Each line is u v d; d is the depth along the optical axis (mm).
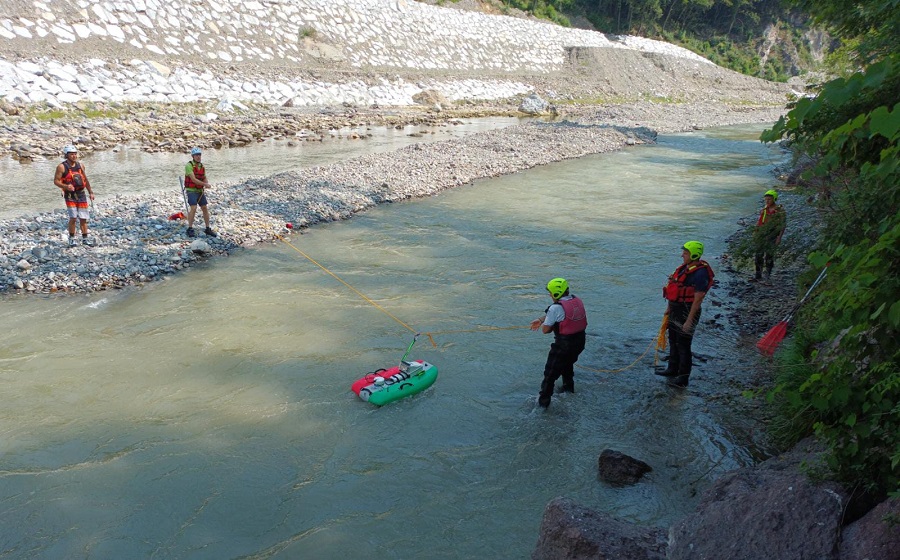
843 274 5863
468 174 21500
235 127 27812
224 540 5656
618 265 13305
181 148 23672
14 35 28078
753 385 8164
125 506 6031
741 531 4383
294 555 5480
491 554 5508
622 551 4543
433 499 6191
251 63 36312
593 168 24391
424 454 6883
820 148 5105
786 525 4285
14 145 21453
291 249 13602
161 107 28875
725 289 11781
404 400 7918
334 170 20312
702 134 36969
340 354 9102
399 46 45594
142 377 8312
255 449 6906
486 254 13758
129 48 31750
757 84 68625
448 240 14633
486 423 7473
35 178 18688
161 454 6789
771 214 11727
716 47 79375
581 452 6918
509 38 54906
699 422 7402
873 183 4930
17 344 9070
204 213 13492
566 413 7676
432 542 5648
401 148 25250
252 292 11258
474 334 9875
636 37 69125
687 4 77250
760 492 4633
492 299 11320
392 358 9031
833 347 6582
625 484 6332
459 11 52938
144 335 9484
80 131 24156
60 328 9602
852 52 9828
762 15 81875
